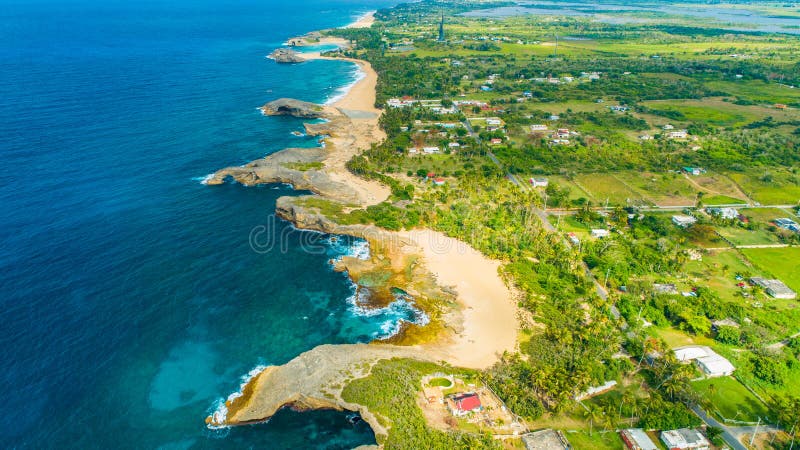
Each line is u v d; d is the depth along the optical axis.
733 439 88.62
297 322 119.56
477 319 120.44
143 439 89.50
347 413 96.00
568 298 125.75
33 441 87.12
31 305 115.88
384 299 128.50
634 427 90.12
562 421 91.56
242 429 92.81
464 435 86.50
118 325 113.25
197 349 109.56
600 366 102.31
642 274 135.88
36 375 99.19
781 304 124.81
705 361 105.06
